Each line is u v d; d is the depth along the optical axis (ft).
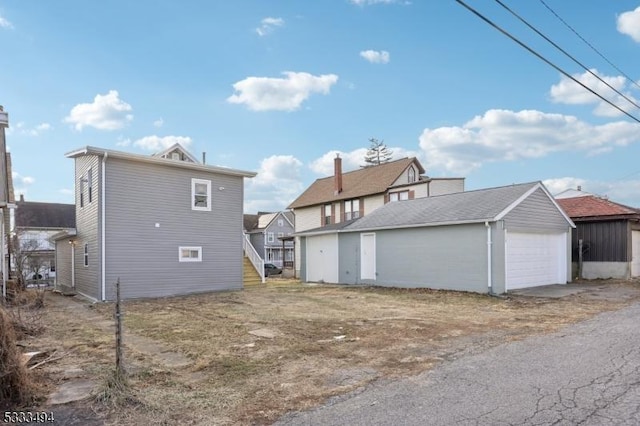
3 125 40.27
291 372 18.07
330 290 54.90
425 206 60.03
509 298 42.45
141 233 47.55
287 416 13.28
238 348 22.41
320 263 70.38
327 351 21.62
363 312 34.91
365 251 61.67
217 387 16.21
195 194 52.37
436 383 16.28
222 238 54.65
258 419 13.09
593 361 18.86
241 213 56.75
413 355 20.70
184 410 13.85
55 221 136.15
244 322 30.25
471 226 47.80
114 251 45.50
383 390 15.60
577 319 30.17
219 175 54.65
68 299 47.57
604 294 44.27
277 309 36.99
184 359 20.47
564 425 12.05
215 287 53.67
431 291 49.93
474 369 18.08
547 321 29.73
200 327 28.55
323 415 13.29
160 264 48.85
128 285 46.24
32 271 78.18
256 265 65.00
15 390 14.11
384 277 58.23
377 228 58.70
